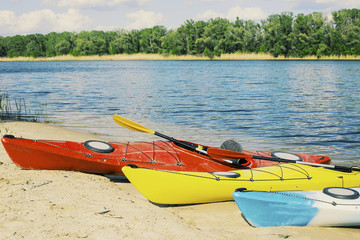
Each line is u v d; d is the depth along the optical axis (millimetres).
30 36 144500
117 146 6246
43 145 5715
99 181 5609
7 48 143125
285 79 34031
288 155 6477
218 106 16859
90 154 5898
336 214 4449
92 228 3691
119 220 3961
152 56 109562
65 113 14375
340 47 92812
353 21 97438
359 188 4977
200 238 3740
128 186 5879
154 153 6098
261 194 4504
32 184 4965
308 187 5453
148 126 11938
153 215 4262
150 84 28656
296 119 13648
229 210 5000
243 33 107438
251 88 25750
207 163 6020
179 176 5020
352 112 15367
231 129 11719
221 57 101875
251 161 6273
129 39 126375
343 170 5820
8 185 4855
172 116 14039
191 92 22812
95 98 19422
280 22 98750
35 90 23688
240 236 4043
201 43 105750
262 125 12477
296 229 4391
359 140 10414
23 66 71438
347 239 4234
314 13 97875
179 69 53000
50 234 3482
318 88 25891
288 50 98750
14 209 4023
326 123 12922
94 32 137125
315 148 9516
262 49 101250
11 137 5594
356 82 30797
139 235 3637
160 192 4945
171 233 3770
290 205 4445
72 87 25984
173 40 110750
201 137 10453
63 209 4148
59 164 5859
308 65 64438
